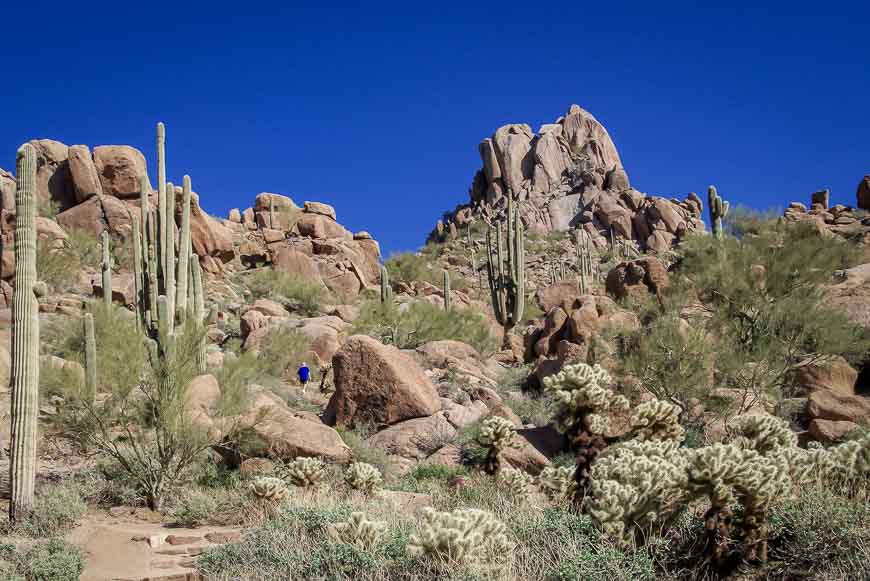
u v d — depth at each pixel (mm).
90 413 10883
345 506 9078
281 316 30188
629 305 24125
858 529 5656
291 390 20484
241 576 6992
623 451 7137
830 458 6840
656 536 6434
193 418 11570
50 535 8805
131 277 29859
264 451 12500
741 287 19375
